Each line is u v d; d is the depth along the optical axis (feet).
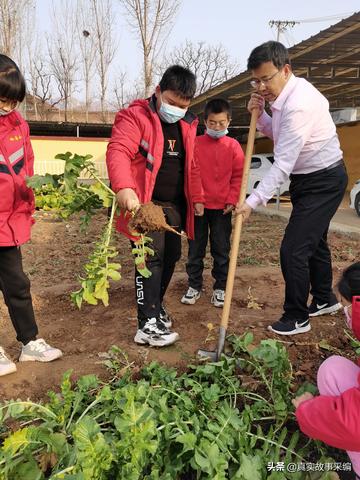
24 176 10.23
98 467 6.64
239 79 50.01
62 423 7.97
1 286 10.76
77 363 11.00
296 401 7.99
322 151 11.59
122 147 10.64
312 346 11.96
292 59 42.86
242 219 11.14
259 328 12.94
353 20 32.60
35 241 27.68
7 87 9.18
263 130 12.96
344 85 52.44
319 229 11.88
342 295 7.49
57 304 15.25
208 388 8.77
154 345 11.52
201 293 16.46
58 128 77.87
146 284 11.56
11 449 7.04
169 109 10.72
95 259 8.70
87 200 9.84
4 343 12.48
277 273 18.31
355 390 6.81
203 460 6.93
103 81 111.86
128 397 7.31
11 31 81.56
